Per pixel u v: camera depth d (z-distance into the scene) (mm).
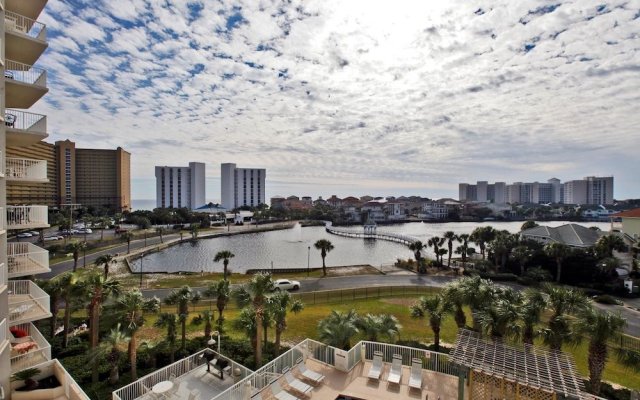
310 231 147375
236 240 112375
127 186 189750
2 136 16875
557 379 14109
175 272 57062
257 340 21344
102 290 21547
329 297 39438
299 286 46156
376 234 121688
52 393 16391
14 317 18156
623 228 64312
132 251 76500
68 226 89688
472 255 71312
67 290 23766
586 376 21891
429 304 24172
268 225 153500
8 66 20953
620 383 21156
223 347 24391
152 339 26156
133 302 19562
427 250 91562
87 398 14883
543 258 51938
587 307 18188
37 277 48969
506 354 15898
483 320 20188
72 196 158125
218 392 17578
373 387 17484
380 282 50031
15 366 17516
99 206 165000
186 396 16922
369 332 22906
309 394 16688
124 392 16281
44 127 20125
